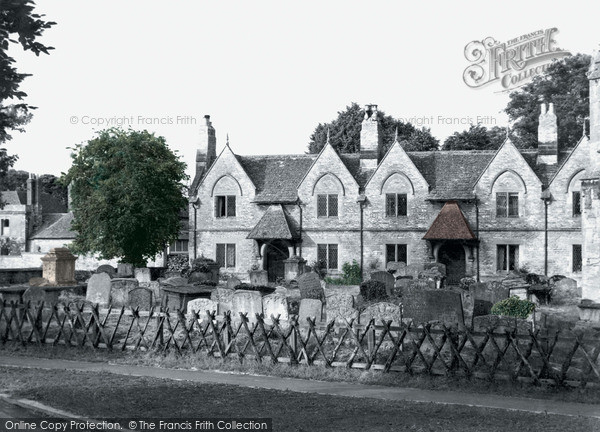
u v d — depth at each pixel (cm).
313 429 1380
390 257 5553
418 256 5484
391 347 2266
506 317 2525
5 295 3288
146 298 3203
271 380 1991
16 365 2208
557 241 5200
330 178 5672
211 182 5919
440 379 1925
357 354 2184
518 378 1859
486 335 1945
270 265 5853
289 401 1639
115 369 2150
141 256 5500
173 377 2016
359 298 3434
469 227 5322
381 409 1567
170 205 5525
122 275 5025
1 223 8531
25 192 9169
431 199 5431
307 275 3456
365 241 5584
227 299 3238
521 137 8219
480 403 1694
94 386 1772
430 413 1530
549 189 5225
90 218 5303
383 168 5572
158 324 2422
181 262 5925
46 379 1872
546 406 1662
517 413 1548
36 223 8619
